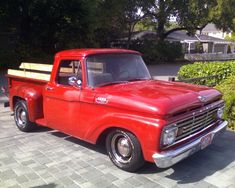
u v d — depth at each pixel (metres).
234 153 5.88
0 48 22.17
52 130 7.38
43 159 5.75
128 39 33.62
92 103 5.38
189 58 39.72
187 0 33.78
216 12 33.19
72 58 5.87
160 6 34.06
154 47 33.84
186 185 4.75
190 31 37.44
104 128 5.23
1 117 8.66
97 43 28.03
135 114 4.79
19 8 21.19
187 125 4.92
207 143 5.26
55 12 21.48
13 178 5.05
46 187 4.75
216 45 54.97
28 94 6.89
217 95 5.63
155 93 5.07
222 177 4.98
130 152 5.02
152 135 4.55
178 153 4.63
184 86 5.70
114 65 5.96
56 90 6.11
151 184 4.79
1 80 15.62
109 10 27.22
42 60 22.48
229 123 7.32
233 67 11.35
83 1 21.50
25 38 23.22
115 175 5.08
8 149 6.25
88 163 5.54
